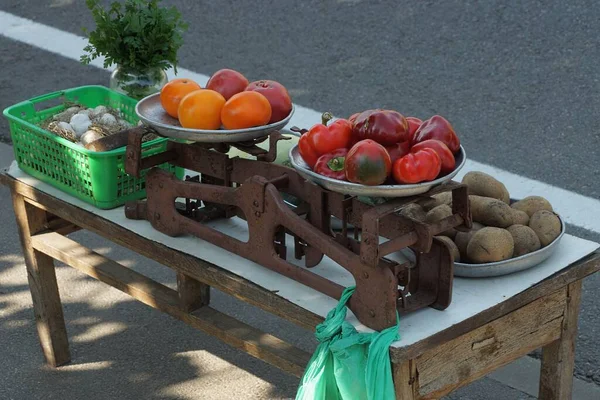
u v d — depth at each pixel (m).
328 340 2.21
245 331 2.69
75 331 3.73
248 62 6.21
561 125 5.13
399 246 2.14
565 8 6.34
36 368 3.51
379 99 5.61
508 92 5.53
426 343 2.13
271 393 3.32
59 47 6.67
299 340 3.62
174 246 2.61
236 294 2.44
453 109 5.41
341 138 2.23
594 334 3.50
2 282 4.08
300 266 2.46
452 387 2.30
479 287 2.34
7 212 4.68
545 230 2.45
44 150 2.93
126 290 2.96
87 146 2.75
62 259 3.13
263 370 3.46
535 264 2.42
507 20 6.32
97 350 3.60
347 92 5.72
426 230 2.15
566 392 2.65
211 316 2.77
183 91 2.61
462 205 2.21
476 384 3.29
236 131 2.44
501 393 3.24
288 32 6.57
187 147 2.67
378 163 2.08
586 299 3.70
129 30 3.05
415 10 6.62
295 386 3.36
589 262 2.44
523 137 5.04
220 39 6.55
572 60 5.80
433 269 2.23
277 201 2.36
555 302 2.47
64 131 2.88
